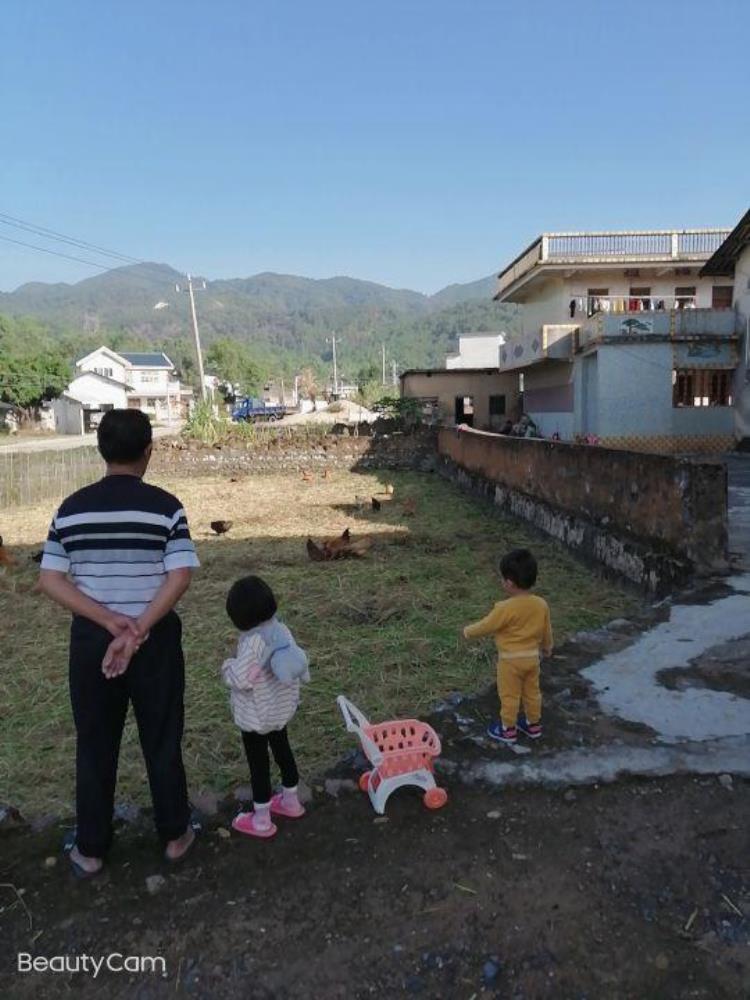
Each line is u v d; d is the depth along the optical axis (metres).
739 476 14.13
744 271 20.73
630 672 4.33
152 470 20.88
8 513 14.05
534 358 25.31
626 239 25.50
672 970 2.21
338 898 2.53
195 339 40.38
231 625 6.27
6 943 2.38
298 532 11.25
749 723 3.66
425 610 6.58
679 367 21.31
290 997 2.15
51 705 4.83
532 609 3.49
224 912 2.48
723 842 2.79
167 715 2.66
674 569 6.17
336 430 24.05
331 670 5.12
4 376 53.56
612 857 2.71
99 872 2.69
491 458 13.68
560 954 2.27
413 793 3.16
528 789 3.15
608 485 7.80
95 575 2.51
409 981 2.19
